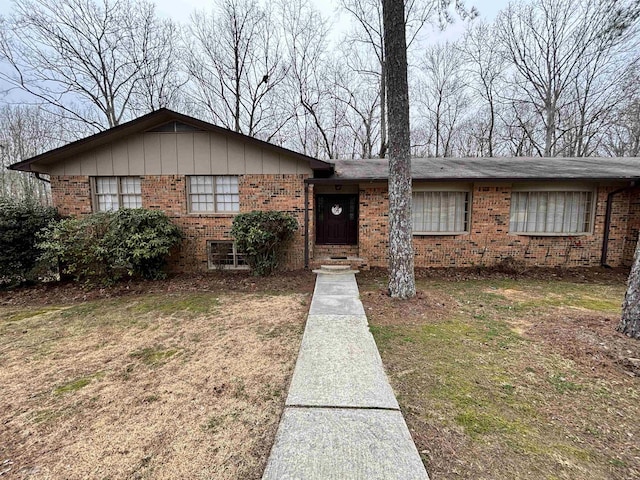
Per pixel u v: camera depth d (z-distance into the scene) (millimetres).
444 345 3982
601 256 8977
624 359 3354
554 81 19031
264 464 2123
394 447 2205
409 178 5773
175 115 8172
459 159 12000
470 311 5332
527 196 8992
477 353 3752
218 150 8656
